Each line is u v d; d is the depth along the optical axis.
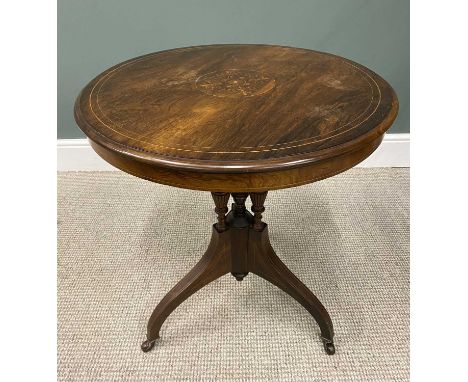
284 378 1.34
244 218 1.34
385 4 2.04
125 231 1.95
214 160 0.95
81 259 1.79
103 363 1.39
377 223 1.97
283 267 1.40
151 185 2.26
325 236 1.89
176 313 1.55
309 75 1.38
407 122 2.30
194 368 1.37
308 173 1.00
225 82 1.34
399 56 2.15
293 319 1.52
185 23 2.08
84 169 2.40
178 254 1.81
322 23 2.08
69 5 2.02
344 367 1.37
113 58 2.16
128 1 2.03
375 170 2.37
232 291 1.63
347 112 1.14
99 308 1.58
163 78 1.38
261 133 1.05
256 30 2.10
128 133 1.06
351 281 1.67
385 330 1.48
